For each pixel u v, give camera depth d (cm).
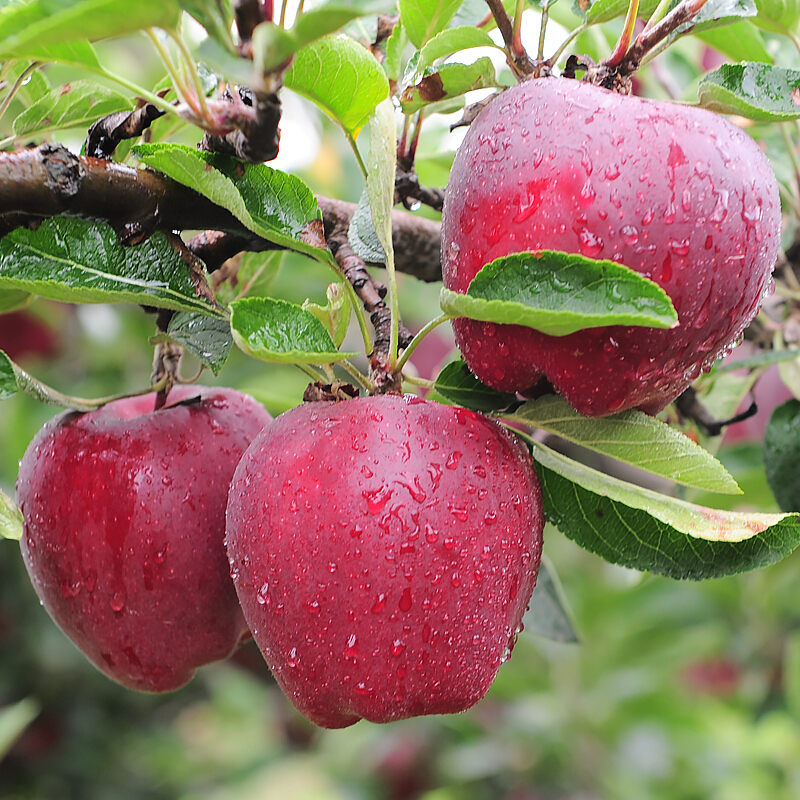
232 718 176
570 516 51
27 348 114
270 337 46
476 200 46
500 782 128
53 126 52
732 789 129
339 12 41
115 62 106
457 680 47
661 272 45
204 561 51
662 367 46
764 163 47
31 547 52
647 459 48
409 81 49
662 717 121
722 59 82
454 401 50
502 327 46
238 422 53
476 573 46
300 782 155
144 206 49
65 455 51
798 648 109
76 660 121
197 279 50
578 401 47
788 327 61
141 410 55
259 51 42
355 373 49
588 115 45
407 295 117
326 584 46
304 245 48
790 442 58
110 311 120
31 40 42
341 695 47
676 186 45
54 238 49
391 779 136
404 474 46
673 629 111
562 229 45
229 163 49
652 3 49
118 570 51
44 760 122
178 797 151
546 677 127
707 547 50
